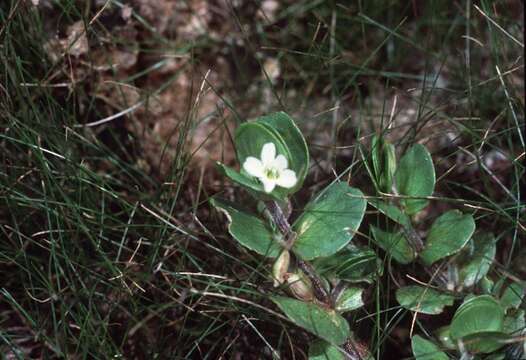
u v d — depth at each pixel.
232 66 0.33
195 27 0.33
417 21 0.32
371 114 0.31
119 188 0.29
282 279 0.23
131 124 0.31
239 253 0.27
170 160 0.30
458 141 0.30
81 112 0.30
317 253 0.23
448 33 0.31
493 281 0.27
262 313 0.25
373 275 0.24
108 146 0.30
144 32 0.32
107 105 0.31
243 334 0.26
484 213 0.27
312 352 0.23
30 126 0.26
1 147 0.26
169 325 0.26
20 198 0.25
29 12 0.28
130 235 0.27
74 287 0.25
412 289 0.24
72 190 0.27
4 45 0.26
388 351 0.27
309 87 0.32
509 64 0.30
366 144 0.30
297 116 0.32
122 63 0.31
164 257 0.25
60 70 0.29
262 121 0.23
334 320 0.23
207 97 0.32
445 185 0.29
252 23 0.33
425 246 0.24
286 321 0.25
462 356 0.23
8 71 0.27
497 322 0.22
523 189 0.29
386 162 0.24
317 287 0.24
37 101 0.28
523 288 0.24
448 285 0.25
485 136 0.27
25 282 0.26
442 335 0.24
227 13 0.33
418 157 0.24
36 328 0.25
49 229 0.25
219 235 0.27
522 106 0.30
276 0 0.34
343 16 0.32
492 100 0.30
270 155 0.22
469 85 0.28
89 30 0.30
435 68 0.32
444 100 0.30
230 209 0.23
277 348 0.25
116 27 0.31
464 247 0.25
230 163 0.31
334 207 0.23
